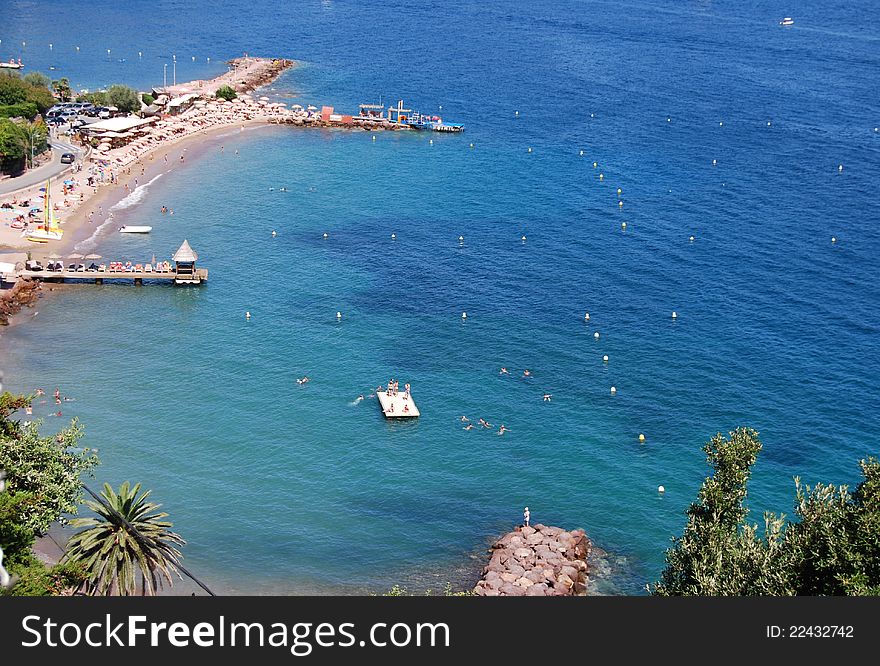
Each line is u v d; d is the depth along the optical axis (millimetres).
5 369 133000
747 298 165500
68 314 151500
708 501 74312
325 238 188875
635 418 127250
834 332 153375
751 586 66312
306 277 169625
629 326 153500
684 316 157750
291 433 121188
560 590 93188
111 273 163000
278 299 160250
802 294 167750
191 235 186375
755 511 108562
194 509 105688
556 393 132875
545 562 96688
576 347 146000
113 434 118750
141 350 140875
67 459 87500
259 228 192500
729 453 75062
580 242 190875
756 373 139500
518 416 126938
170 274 163875
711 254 185500
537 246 188125
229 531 102438
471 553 101250
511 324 153250
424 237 191375
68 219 188875
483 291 165875
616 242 191125
